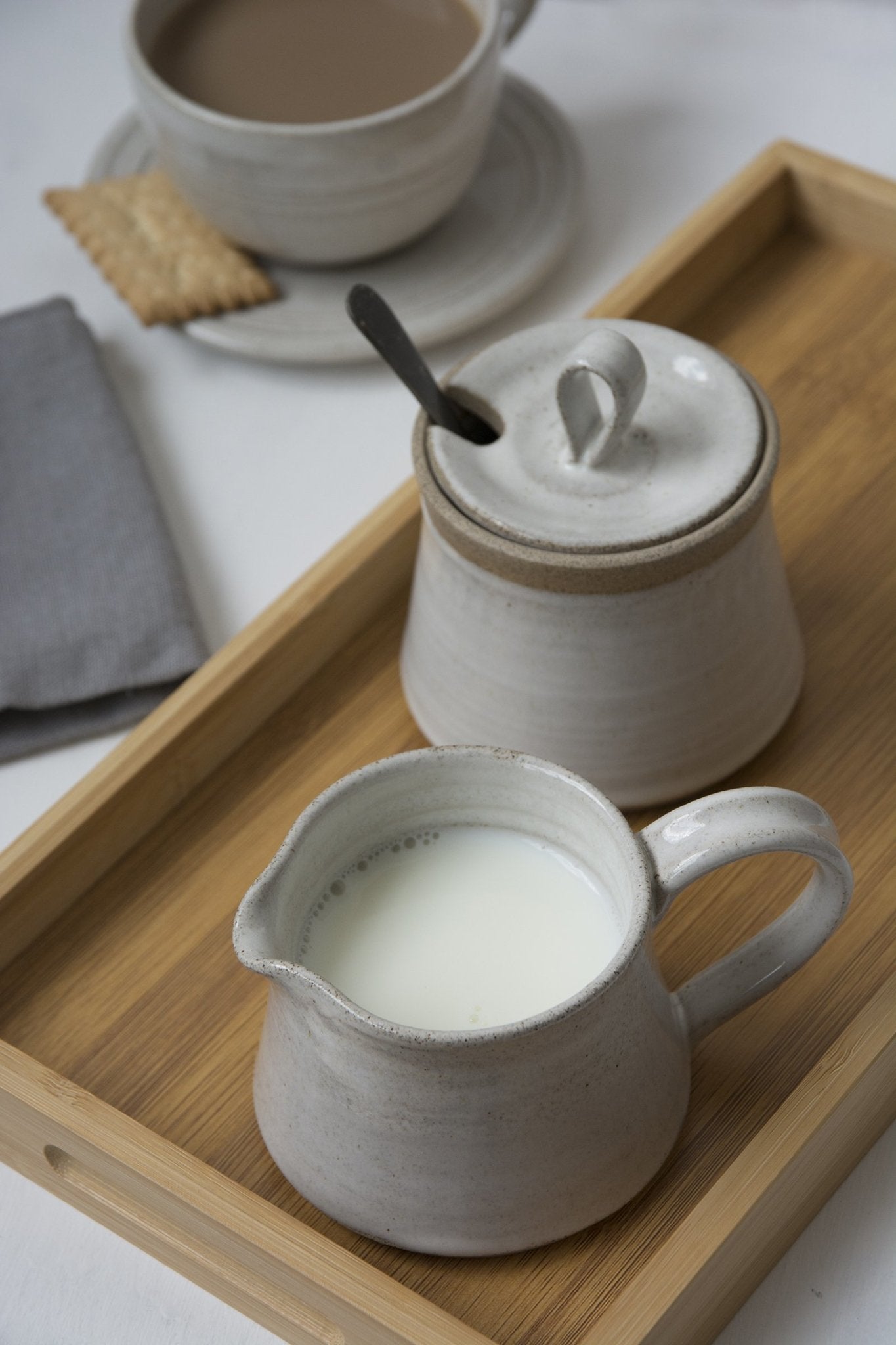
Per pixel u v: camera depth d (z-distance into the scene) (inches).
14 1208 29.0
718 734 29.0
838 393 33.6
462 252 35.8
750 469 27.7
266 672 30.7
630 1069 25.8
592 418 28.0
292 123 34.8
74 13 41.6
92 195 36.8
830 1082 26.7
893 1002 27.2
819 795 30.0
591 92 39.3
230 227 35.0
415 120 33.4
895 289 34.6
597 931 26.6
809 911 26.6
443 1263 26.9
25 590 32.9
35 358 35.2
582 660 28.0
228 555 34.2
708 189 37.6
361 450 35.1
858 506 32.4
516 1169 25.7
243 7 36.9
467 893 26.9
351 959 26.6
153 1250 28.3
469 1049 24.5
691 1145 27.5
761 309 34.6
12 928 29.3
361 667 31.5
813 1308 27.6
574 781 26.0
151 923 29.7
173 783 30.3
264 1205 26.4
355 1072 25.2
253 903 25.4
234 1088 28.4
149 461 35.2
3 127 39.7
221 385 36.0
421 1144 25.5
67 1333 28.1
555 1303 26.6
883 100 38.7
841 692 30.7
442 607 28.5
